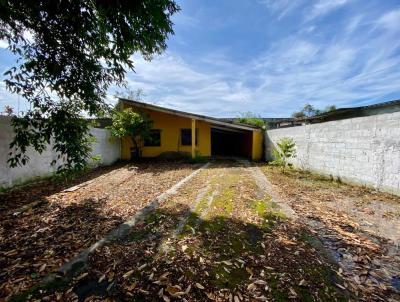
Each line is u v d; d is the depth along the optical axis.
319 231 2.97
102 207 3.96
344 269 2.15
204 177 6.83
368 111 9.85
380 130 4.71
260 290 1.86
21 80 3.17
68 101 3.75
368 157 5.05
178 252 2.44
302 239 2.75
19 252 2.44
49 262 2.25
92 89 3.73
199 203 4.18
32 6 2.76
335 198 4.43
